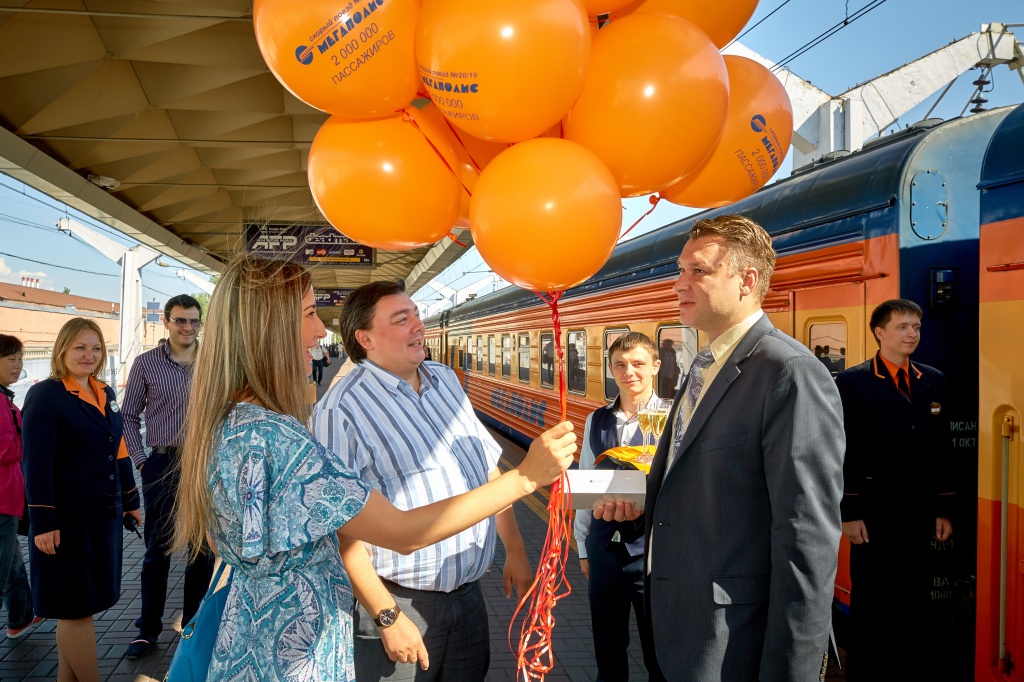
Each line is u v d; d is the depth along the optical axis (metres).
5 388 4.30
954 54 8.91
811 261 4.16
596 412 3.42
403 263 25.83
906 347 3.37
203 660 1.64
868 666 3.43
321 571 1.63
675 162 1.89
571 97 1.74
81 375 3.56
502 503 1.79
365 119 1.99
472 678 2.39
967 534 3.51
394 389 2.44
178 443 4.20
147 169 11.52
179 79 8.73
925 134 3.62
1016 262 2.65
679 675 1.98
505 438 13.51
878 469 3.41
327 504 1.57
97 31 7.27
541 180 1.73
